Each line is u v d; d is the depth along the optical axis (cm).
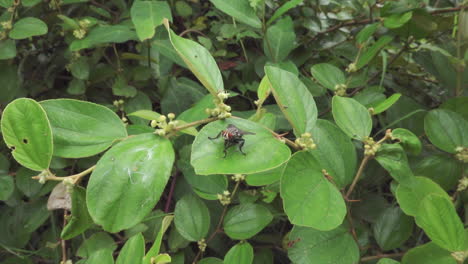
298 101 24
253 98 44
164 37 43
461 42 39
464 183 31
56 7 40
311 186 22
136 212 19
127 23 41
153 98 42
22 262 34
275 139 21
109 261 23
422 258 25
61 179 20
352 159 27
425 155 37
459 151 31
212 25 45
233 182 36
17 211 35
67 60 42
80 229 21
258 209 31
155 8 36
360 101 36
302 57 43
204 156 20
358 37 39
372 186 38
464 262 24
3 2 36
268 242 38
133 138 21
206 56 22
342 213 22
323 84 37
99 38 36
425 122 32
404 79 46
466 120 34
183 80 40
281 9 37
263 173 29
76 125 22
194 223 30
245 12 37
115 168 19
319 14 45
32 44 43
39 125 19
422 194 27
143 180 19
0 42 35
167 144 21
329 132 27
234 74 44
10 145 19
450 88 40
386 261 24
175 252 32
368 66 40
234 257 28
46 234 36
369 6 42
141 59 40
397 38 43
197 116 32
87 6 44
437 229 23
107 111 22
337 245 26
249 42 46
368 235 33
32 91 42
